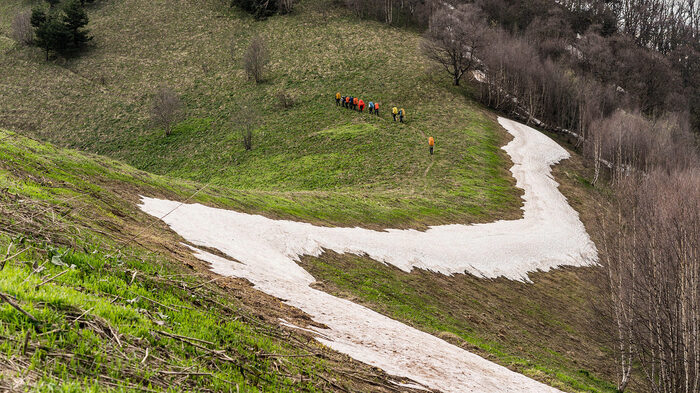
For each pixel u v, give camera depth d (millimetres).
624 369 29031
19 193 12812
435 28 96312
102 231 13383
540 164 71312
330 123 76562
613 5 156000
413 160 65438
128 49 105188
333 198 43625
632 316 30578
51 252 9680
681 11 155625
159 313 8977
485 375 16938
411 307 25125
